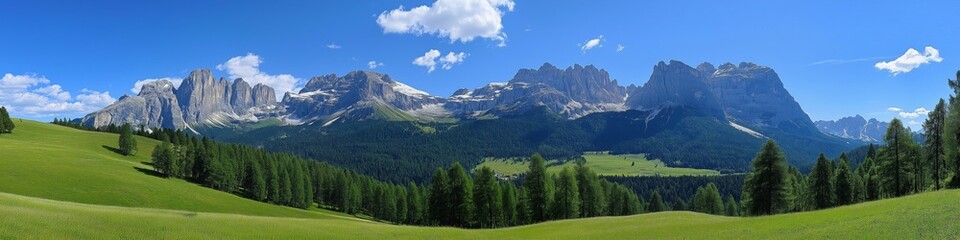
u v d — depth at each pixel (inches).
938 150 2992.1
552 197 3784.5
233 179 5556.1
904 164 3122.5
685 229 2001.7
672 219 2464.3
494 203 3681.1
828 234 1387.8
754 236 1566.2
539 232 2310.5
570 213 3722.9
